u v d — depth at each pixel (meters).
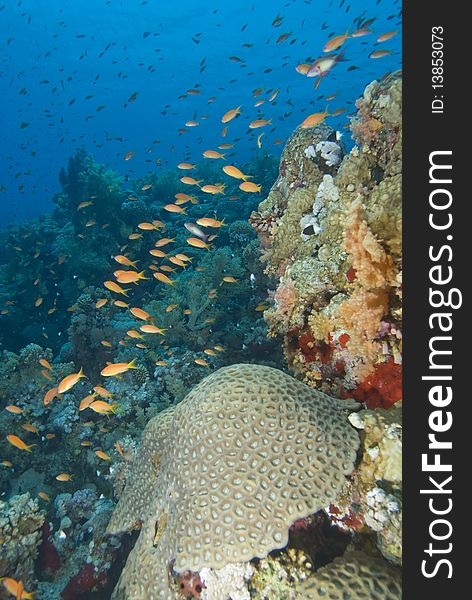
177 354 8.07
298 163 5.73
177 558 2.56
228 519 2.54
